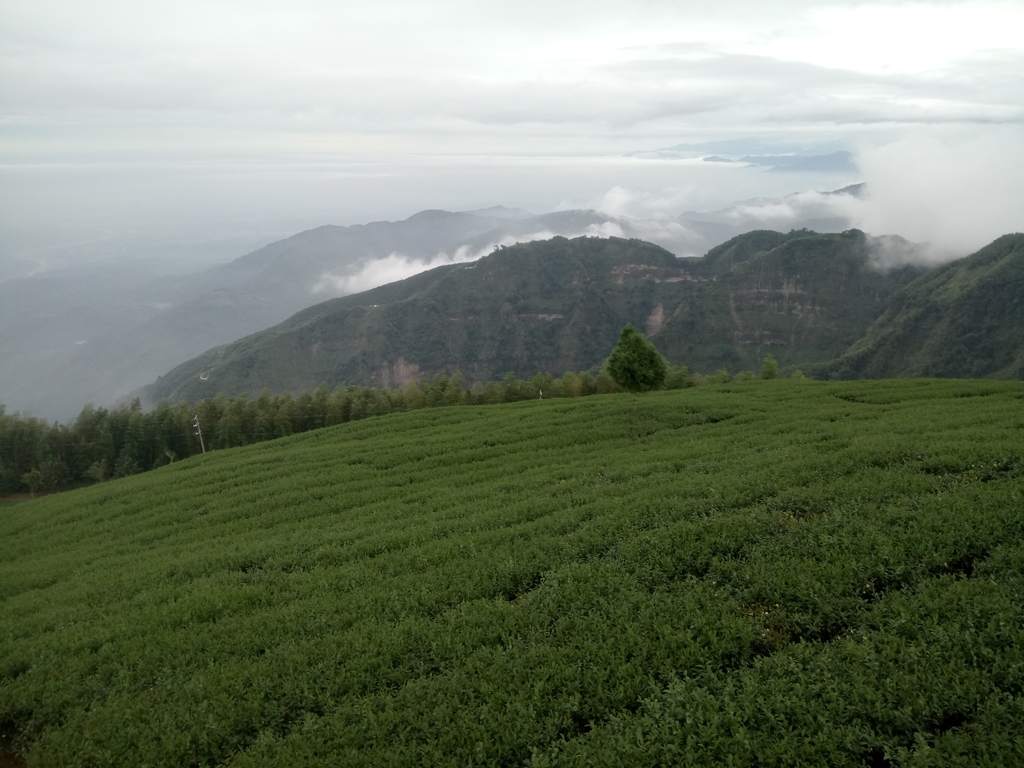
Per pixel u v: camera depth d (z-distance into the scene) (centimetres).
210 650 1639
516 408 6531
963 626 1209
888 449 2461
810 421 4072
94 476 8800
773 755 963
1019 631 1147
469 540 2230
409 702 1258
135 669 1606
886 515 1761
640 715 1130
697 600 1502
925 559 1479
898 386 5584
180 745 1231
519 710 1170
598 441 4350
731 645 1283
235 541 2912
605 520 2170
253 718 1296
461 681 1303
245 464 5094
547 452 4131
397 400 10194
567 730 1134
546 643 1412
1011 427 2762
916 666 1102
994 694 1016
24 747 1357
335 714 1254
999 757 880
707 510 2134
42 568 3012
